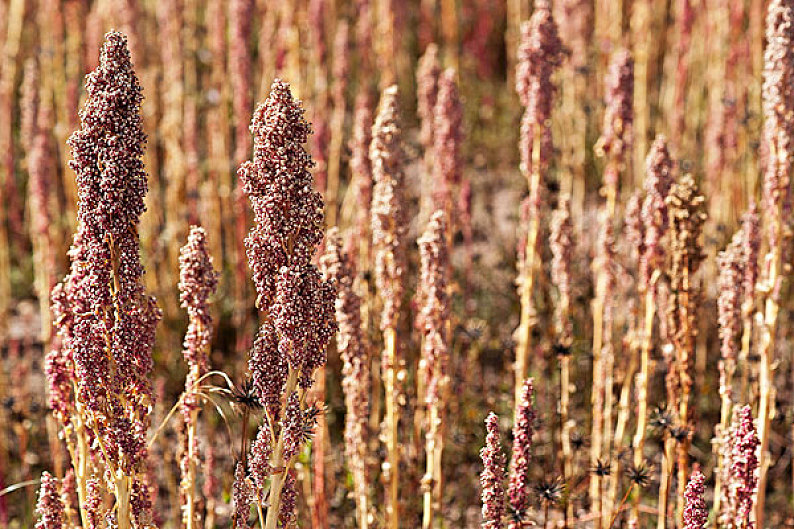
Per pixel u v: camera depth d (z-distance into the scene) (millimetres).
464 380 8273
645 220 6117
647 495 7582
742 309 6723
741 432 4961
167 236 9992
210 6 11367
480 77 15695
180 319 9906
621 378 7156
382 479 6703
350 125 11664
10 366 9641
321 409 4828
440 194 7785
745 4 12281
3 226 10273
